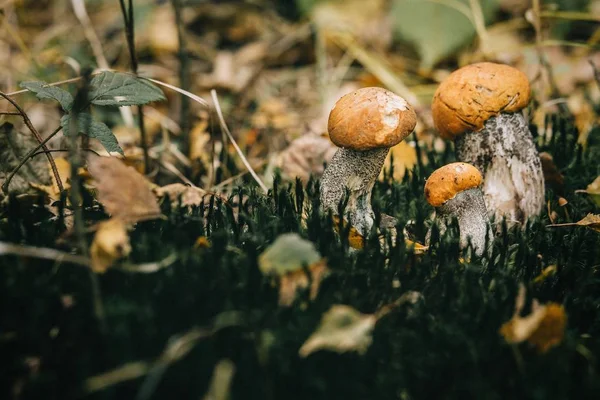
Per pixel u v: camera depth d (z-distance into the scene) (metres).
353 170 0.38
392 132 0.35
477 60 0.69
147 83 0.40
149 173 0.52
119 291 0.33
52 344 0.31
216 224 0.39
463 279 0.37
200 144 0.57
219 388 0.29
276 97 0.76
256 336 0.31
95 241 0.33
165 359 0.29
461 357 0.32
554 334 0.32
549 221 0.43
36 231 0.36
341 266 0.35
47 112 0.64
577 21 0.78
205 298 0.32
